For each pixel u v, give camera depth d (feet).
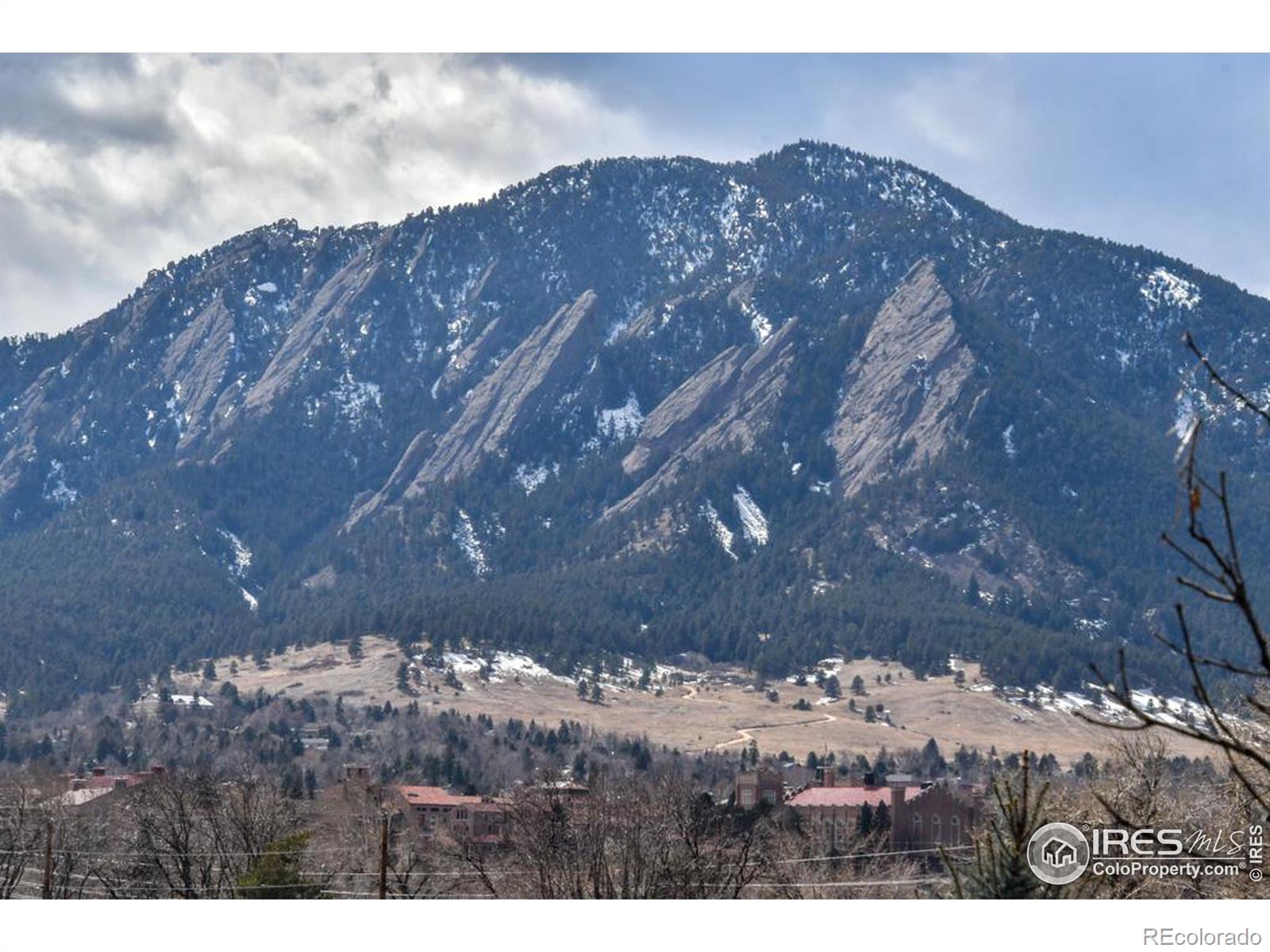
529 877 352.28
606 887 327.47
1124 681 41.75
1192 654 40.83
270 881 333.42
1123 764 227.61
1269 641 38.65
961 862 144.66
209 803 401.08
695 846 342.85
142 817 389.39
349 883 379.76
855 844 441.27
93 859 393.91
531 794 428.56
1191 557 39.60
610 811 369.91
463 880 386.32
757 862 358.23
